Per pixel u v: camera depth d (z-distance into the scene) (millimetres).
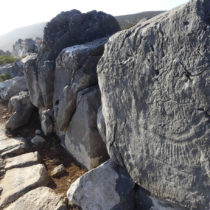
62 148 5570
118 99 3156
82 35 5688
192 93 2145
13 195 3877
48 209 3439
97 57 4629
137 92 2809
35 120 6941
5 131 6598
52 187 4156
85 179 3438
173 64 2289
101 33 5844
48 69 5605
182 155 2367
